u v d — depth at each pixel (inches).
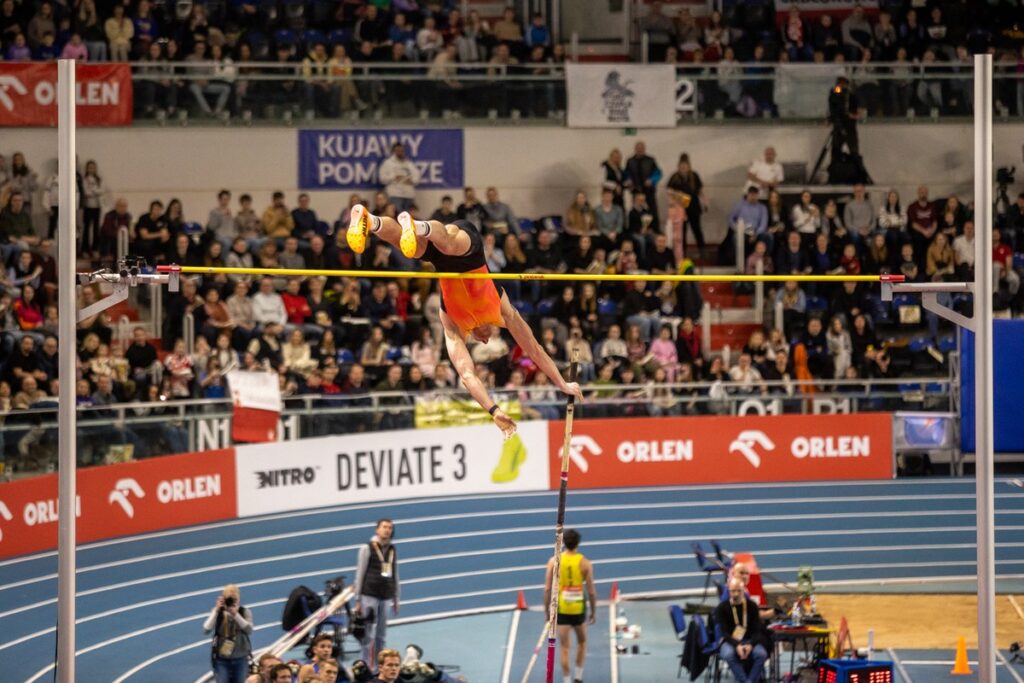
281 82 1657.2
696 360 1587.1
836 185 1740.9
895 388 1601.9
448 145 1715.1
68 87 728.3
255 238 1525.6
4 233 1443.2
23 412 1262.3
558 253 1605.6
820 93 1758.1
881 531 1465.3
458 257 684.7
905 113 1760.6
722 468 1592.0
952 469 1611.7
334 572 1312.7
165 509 1370.6
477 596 1300.4
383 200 1626.5
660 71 1737.2
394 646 1181.7
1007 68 1775.3
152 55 1628.9
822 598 1310.3
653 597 1314.0
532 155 1780.3
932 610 1277.1
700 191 1707.7
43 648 1104.8
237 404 1380.4
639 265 1625.2
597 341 1578.5
